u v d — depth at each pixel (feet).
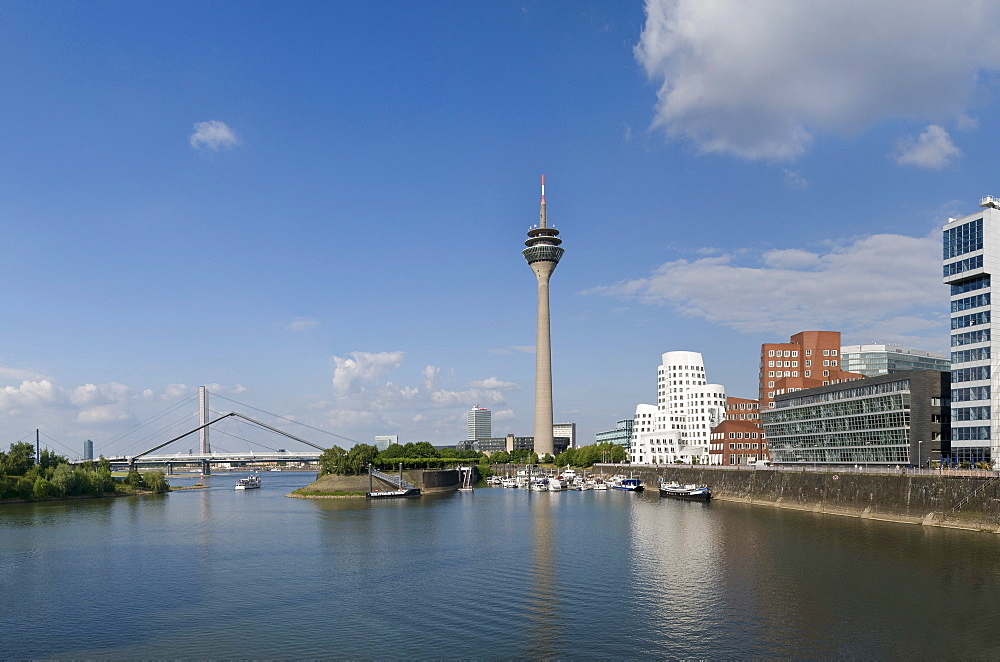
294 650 248.11
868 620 265.75
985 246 562.66
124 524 605.73
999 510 441.27
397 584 342.85
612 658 234.79
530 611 290.56
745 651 237.86
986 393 561.84
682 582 334.24
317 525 583.58
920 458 613.52
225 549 455.22
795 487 649.61
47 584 351.87
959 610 275.39
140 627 277.44
